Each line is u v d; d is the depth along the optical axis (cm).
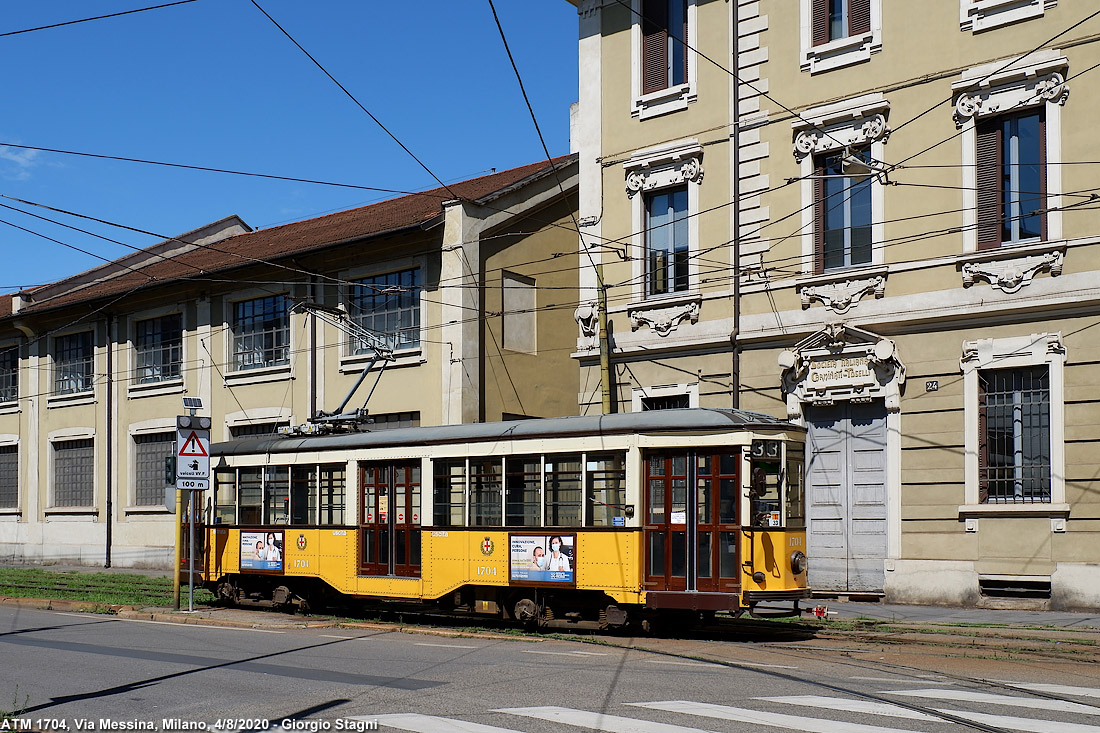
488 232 2605
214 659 1298
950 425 1883
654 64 2302
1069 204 1788
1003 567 1805
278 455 1981
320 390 2812
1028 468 1819
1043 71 1812
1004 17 1859
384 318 2705
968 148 1888
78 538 3431
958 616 1706
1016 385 1842
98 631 1647
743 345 2123
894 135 1969
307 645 1442
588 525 1578
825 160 2069
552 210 2798
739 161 2148
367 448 1833
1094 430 1744
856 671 1169
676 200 2256
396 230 2564
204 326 3127
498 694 1021
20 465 3656
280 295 2964
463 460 1714
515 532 1642
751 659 1270
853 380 1978
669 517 1526
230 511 2070
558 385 2780
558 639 1509
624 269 2298
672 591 1505
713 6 2205
